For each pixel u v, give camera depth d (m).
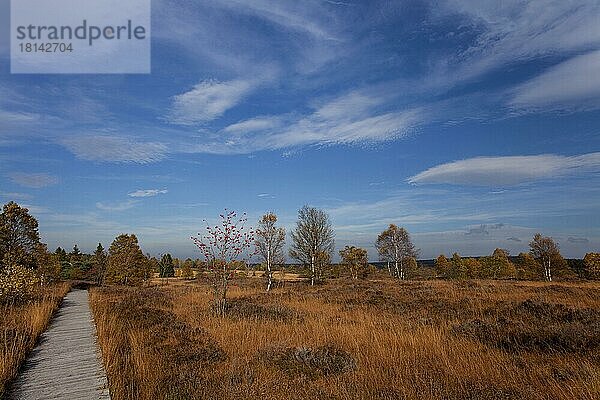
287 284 33.28
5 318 11.43
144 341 8.80
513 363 6.81
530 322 10.32
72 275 48.44
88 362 7.85
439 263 54.88
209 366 7.09
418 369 6.58
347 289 23.80
